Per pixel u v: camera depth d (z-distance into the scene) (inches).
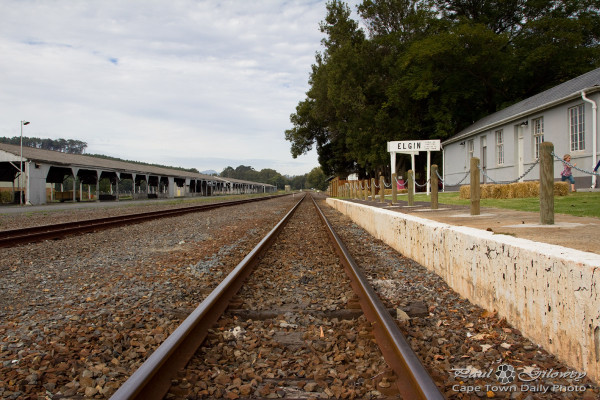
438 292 198.2
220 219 677.3
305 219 660.7
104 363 120.5
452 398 100.4
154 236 442.3
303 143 2075.5
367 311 159.0
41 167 1290.6
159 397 96.3
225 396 101.5
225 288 181.6
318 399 99.7
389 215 347.3
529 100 809.5
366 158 1347.2
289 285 215.9
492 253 159.0
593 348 104.3
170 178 2317.9
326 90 1582.2
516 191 510.6
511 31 1352.1
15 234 431.5
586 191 508.7
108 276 243.6
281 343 134.8
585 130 561.9
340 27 1494.8
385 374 107.3
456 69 1202.0
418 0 1382.9
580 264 108.8
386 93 1290.6
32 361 122.3
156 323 155.9
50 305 185.2
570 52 1150.3
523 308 137.5
